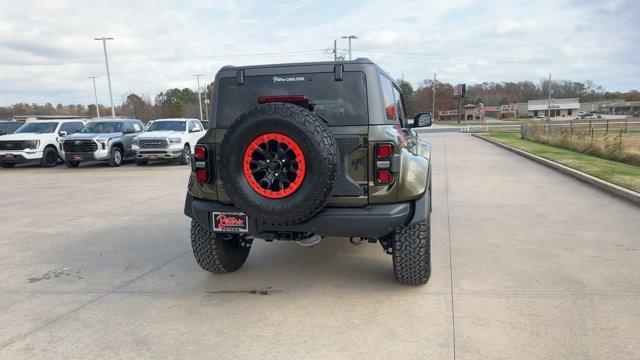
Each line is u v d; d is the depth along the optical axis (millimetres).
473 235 5992
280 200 3549
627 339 3205
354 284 4391
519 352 3082
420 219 3930
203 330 3553
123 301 4145
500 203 8031
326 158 3455
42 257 5551
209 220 4070
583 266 4695
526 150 18453
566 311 3656
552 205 7762
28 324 3723
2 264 5301
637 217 6773
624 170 11297
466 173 12250
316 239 3963
